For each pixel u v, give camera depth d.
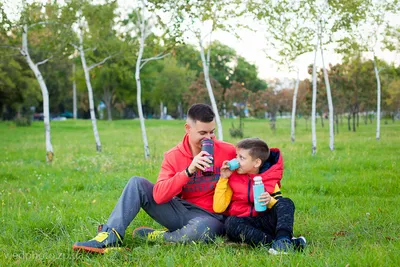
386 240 4.40
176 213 4.48
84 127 38.38
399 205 6.14
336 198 6.92
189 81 61.47
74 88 58.19
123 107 74.75
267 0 13.23
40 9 13.29
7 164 12.37
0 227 5.32
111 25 15.88
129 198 4.29
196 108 4.26
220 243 4.20
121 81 50.62
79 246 3.99
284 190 7.81
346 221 5.27
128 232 4.92
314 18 14.78
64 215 5.82
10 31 13.91
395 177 8.73
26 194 7.80
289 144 18.44
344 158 12.16
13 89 39.41
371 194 7.29
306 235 4.79
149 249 4.10
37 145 19.36
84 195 7.71
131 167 11.52
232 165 4.30
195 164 4.07
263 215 4.41
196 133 4.23
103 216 5.80
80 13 14.74
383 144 16.97
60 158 13.75
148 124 44.41
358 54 19.41
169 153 4.51
